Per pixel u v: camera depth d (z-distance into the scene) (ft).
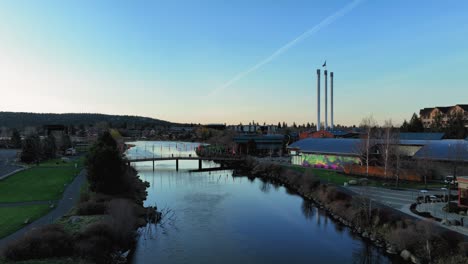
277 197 229.04
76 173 254.68
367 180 217.36
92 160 177.68
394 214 139.64
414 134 334.03
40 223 124.67
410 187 199.41
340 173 263.49
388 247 124.26
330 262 119.44
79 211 140.05
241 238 143.43
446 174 212.23
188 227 157.89
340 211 168.86
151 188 262.26
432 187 196.95
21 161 331.98
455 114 416.46
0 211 141.08
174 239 140.77
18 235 110.93
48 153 375.86
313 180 232.53
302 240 141.18
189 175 344.08
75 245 104.99
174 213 182.39
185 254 125.08
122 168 197.98
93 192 176.96
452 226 121.60
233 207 198.59
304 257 123.65
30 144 332.60
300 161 327.88
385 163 229.86
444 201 161.68
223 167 411.13
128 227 132.16
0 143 545.44
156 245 133.49
